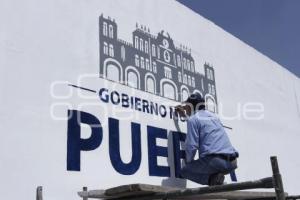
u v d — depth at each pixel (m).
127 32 5.77
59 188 4.36
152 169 5.46
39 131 4.36
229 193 4.43
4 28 4.35
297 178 8.83
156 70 6.03
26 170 4.14
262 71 8.77
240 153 7.31
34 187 4.16
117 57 5.49
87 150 4.75
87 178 4.65
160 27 6.37
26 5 4.61
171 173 5.71
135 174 5.21
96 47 5.25
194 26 7.10
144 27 6.07
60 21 4.91
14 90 4.26
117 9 5.72
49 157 4.37
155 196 3.84
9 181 4.00
